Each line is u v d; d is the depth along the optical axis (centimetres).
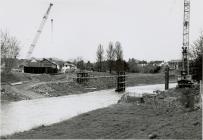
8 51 15325
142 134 4250
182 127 4141
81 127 5534
